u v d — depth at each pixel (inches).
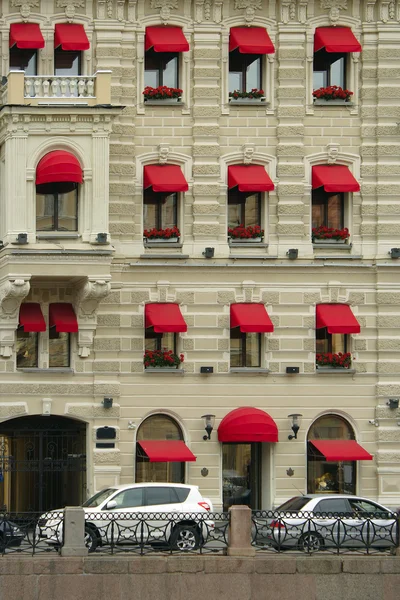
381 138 2476.6
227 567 1839.3
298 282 2463.1
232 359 2463.1
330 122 2476.6
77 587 1809.8
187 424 2429.9
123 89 2433.6
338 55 2485.2
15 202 2308.1
